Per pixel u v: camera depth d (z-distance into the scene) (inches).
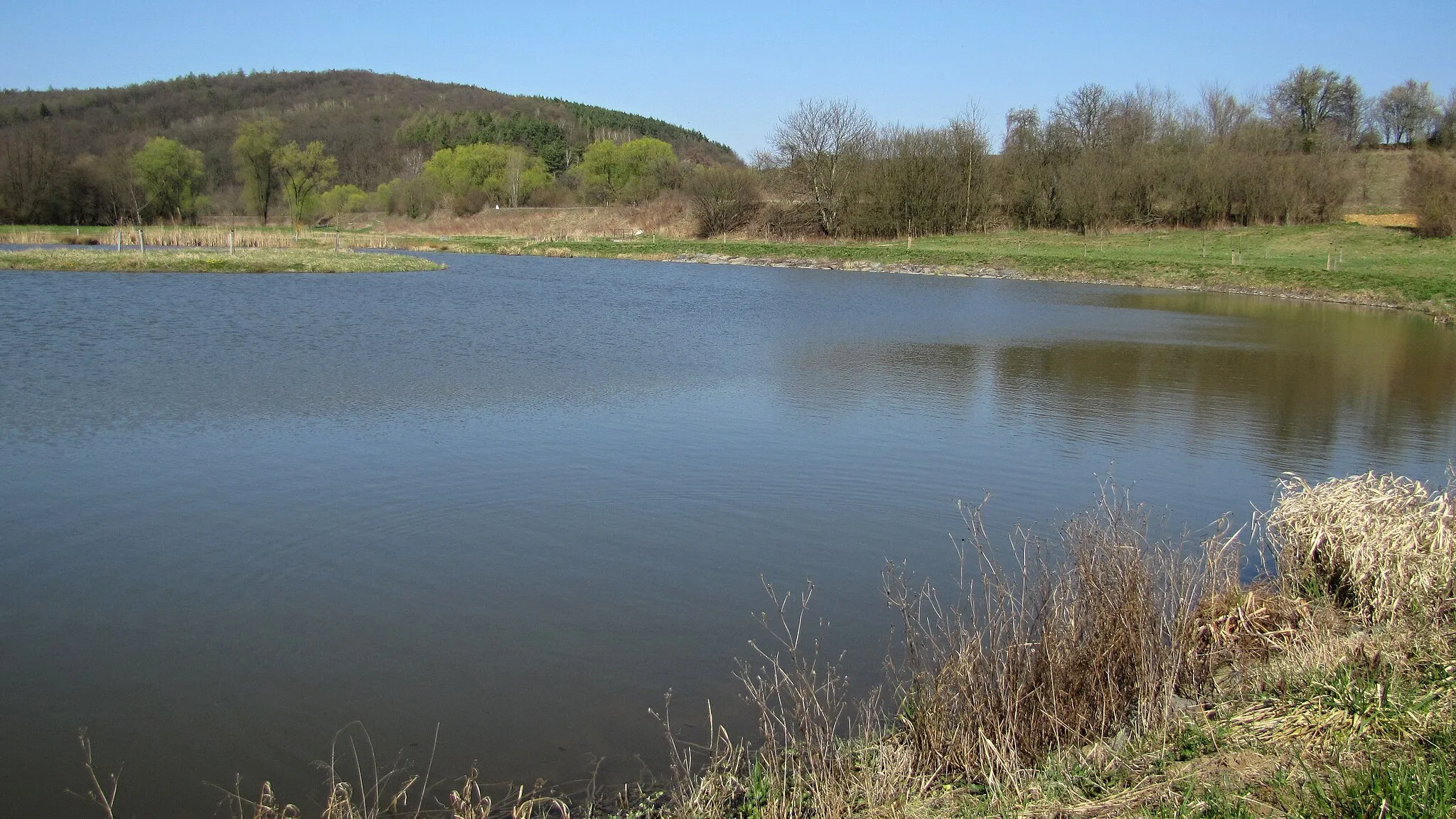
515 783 224.8
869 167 2637.8
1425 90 3203.7
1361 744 199.9
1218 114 2947.8
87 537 380.5
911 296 1502.2
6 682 273.7
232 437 525.0
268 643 299.3
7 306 1028.5
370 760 236.1
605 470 487.5
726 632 311.0
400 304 1198.9
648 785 223.1
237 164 3336.6
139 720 255.3
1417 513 301.7
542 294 1406.3
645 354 855.7
